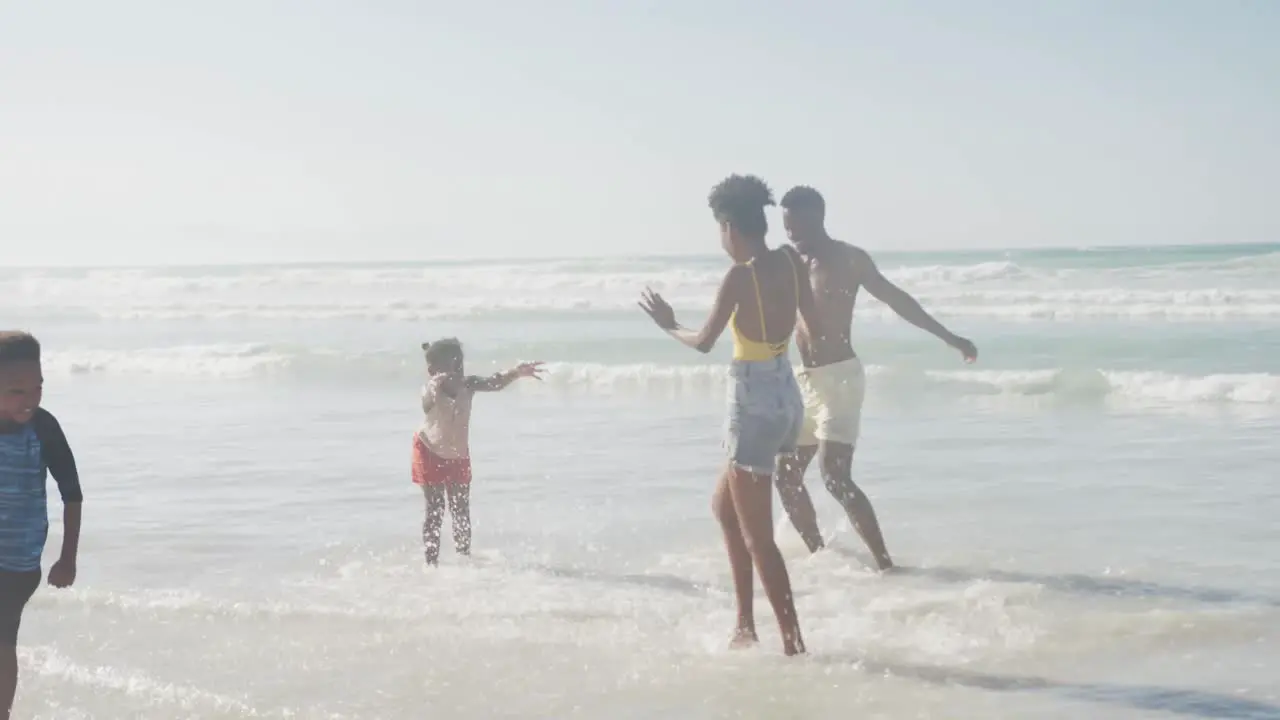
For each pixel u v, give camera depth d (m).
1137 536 6.59
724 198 4.76
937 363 15.82
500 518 7.49
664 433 10.85
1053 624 5.02
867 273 6.19
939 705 4.12
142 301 34.62
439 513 6.51
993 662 4.58
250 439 10.90
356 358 17.19
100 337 23.17
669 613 5.36
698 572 6.13
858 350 17.23
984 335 18.97
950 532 6.83
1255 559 6.03
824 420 6.11
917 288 29.02
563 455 9.77
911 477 8.51
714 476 8.72
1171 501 7.45
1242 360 14.90
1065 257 42.72
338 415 12.49
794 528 6.48
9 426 3.89
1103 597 5.43
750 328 4.71
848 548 6.56
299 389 14.89
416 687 4.39
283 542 6.90
